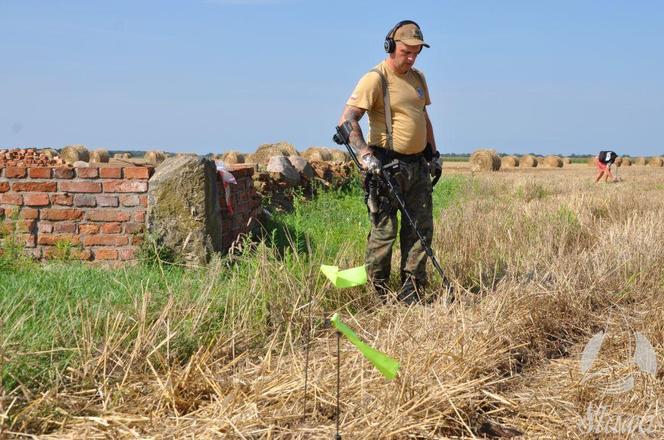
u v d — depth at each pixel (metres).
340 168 17.86
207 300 5.10
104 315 4.65
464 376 4.01
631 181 24.53
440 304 5.46
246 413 3.59
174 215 6.82
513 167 43.91
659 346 4.68
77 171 6.91
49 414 3.60
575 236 9.06
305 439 3.44
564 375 4.46
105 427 3.48
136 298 4.80
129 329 4.51
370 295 6.00
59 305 4.77
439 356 4.21
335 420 3.65
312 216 11.62
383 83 5.98
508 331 4.84
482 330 4.63
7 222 6.92
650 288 6.41
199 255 6.81
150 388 4.01
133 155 41.25
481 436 3.63
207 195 6.89
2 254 6.62
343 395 3.83
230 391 3.94
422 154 6.17
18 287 5.14
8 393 3.69
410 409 3.55
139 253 6.76
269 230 9.35
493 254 7.66
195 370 4.04
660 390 4.07
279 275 5.62
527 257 7.30
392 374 2.98
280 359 4.43
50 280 5.54
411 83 6.10
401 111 6.00
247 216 8.91
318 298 5.45
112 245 6.92
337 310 5.62
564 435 3.63
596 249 7.80
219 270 5.86
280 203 13.05
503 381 4.11
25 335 4.17
